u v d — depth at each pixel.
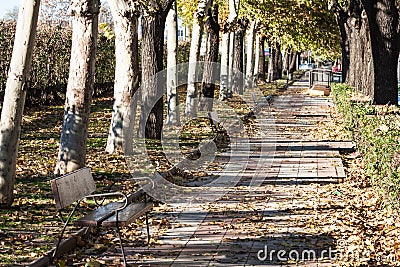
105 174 13.73
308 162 17.03
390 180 9.70
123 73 16.69
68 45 30.45
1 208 10.09
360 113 17.05
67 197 7.95
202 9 24.05
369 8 19.64
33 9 10.15
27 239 8.52
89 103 13.02
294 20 41.12
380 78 19.61
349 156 18.05
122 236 9.23
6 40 24.16
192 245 8.89
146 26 19.17
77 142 12.89
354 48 35.19
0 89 24.17
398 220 9.47
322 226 9.92
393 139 10.81
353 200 11.90
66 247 8.30
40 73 27.75
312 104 38.41
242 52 37.44
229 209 11.31
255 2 36.59
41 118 24.20
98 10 12.93
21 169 13.50
